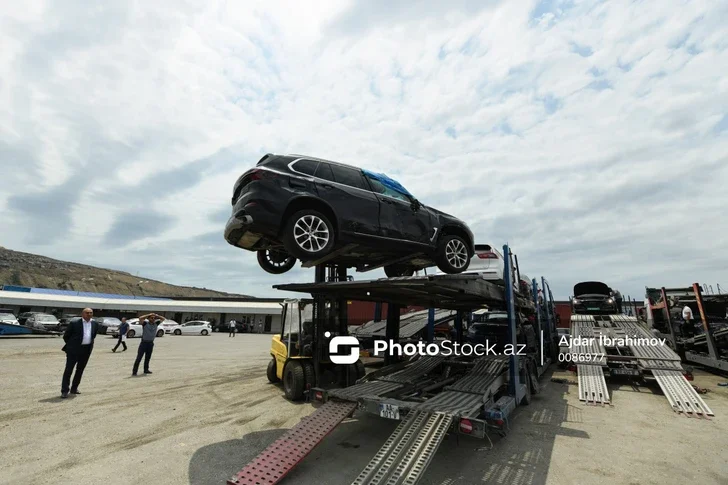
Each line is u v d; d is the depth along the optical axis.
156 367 11.38
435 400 4.65
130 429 5.36
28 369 9.90
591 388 7.84
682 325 11.83
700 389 8.14
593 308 13.31
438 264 6.95
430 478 3.87
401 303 8.22
